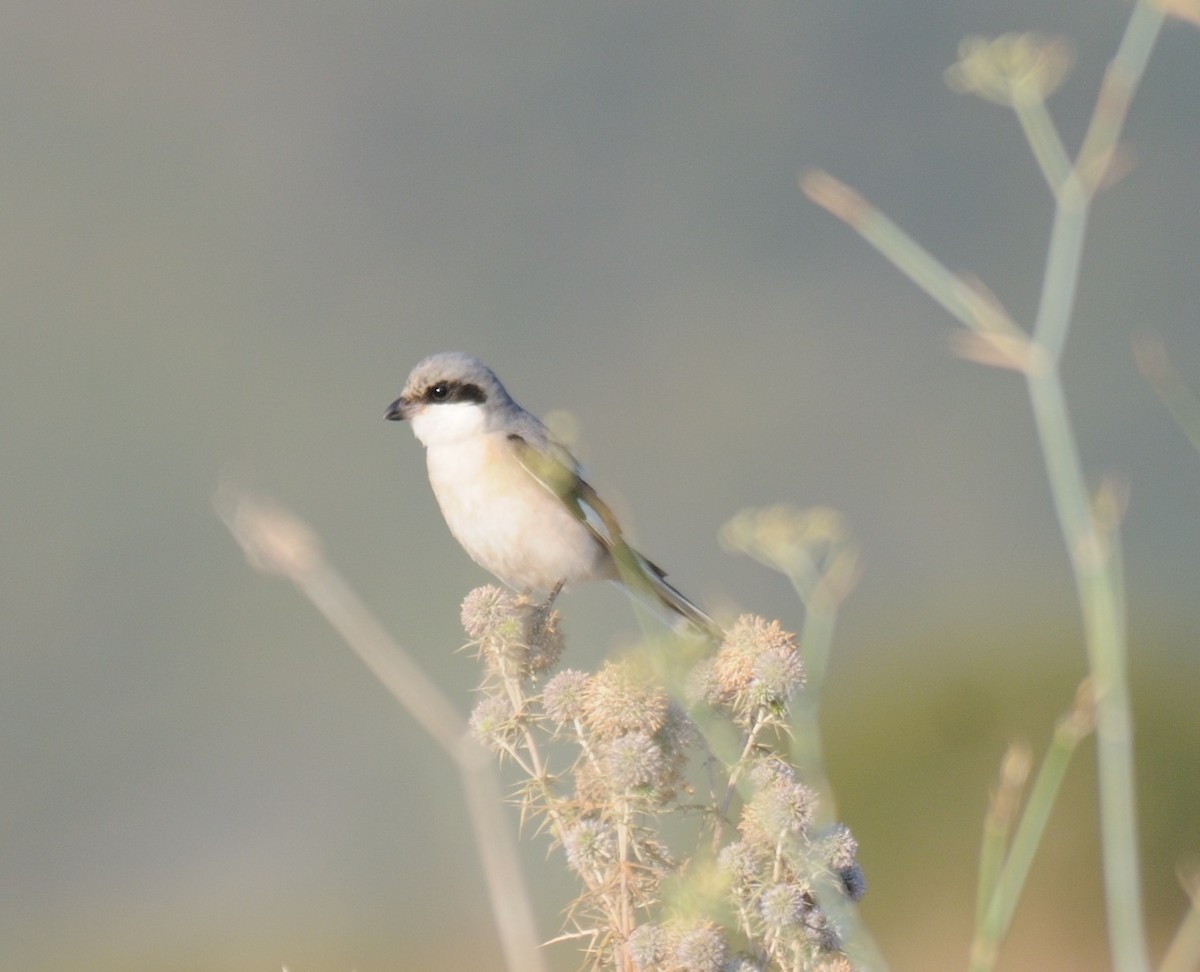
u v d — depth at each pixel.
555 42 31.45
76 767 18.91
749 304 27.83
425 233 29.53
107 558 23.06
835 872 3.73
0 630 21.77
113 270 28.31
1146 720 10.92
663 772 3.81
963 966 10.06
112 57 31.66
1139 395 24.25
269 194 30.06
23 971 15.26
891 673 11.69
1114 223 27.12
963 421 25.30
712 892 3.62
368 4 32.03
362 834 15.94
